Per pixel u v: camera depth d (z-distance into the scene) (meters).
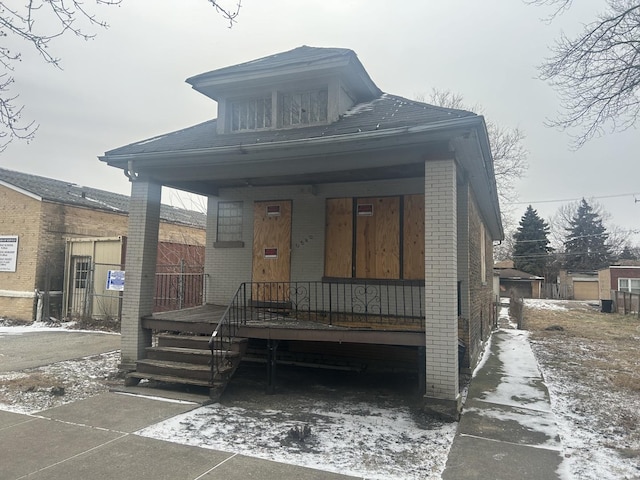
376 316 7.96
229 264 9.46
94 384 6.85
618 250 57.47
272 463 4.04
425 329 6.00
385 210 8.26
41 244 14.05
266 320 7.57
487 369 8.77
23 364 8.15
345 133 6.04
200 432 4.84
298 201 8.95
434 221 5.81
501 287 46.31
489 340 13.37
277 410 5.81
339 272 8.48
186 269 15.21
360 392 6.84
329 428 5.10
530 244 51.97
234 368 6.52
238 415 5.53
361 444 4.60
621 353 10.93
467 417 5.61
